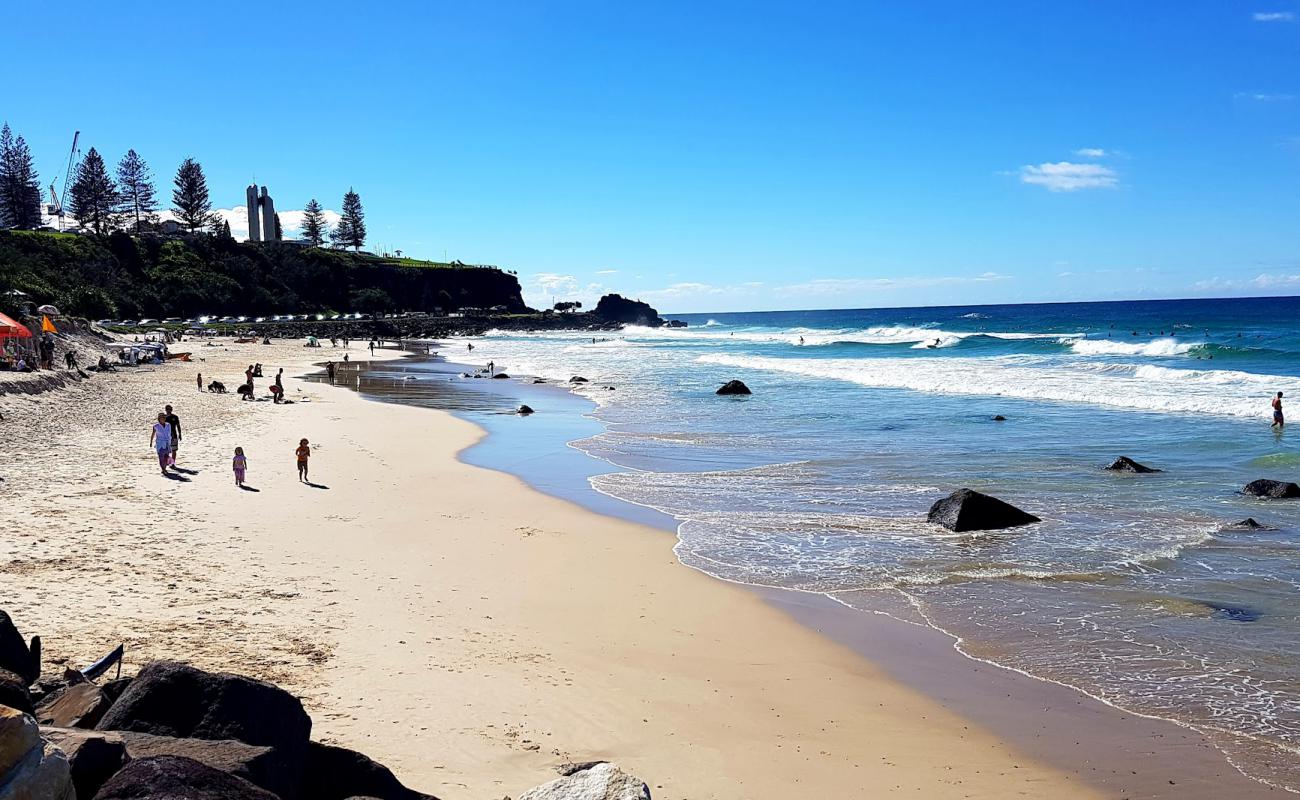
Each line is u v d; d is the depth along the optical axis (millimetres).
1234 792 8297
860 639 12320
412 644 11242
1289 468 22578
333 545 16094
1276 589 13711
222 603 12211
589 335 151000
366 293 157000
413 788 7469
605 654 11539
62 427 26812
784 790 8289
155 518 16938
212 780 4660
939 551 16359
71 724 6043
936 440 28562
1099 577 14578
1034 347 70625
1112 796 8281
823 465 24953
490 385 52750
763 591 14336
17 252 105375
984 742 9383
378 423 34219
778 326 168125
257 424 31859
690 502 20750
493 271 188875
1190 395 35875
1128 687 10578
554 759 8445
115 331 85750
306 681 9672
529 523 18688
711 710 9992
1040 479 22234
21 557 13445
